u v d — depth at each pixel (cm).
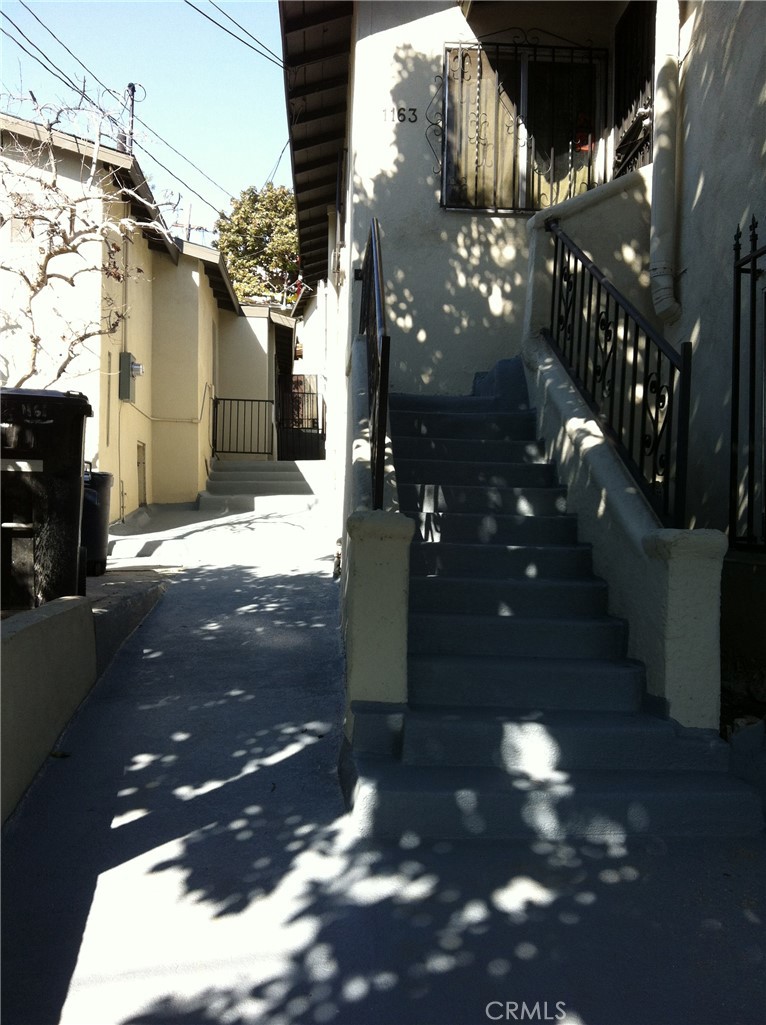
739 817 345
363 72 711
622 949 265
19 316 956
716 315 494
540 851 327
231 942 265
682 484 411
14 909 279
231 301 1630
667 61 548
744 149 460
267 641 609
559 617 446
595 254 620
